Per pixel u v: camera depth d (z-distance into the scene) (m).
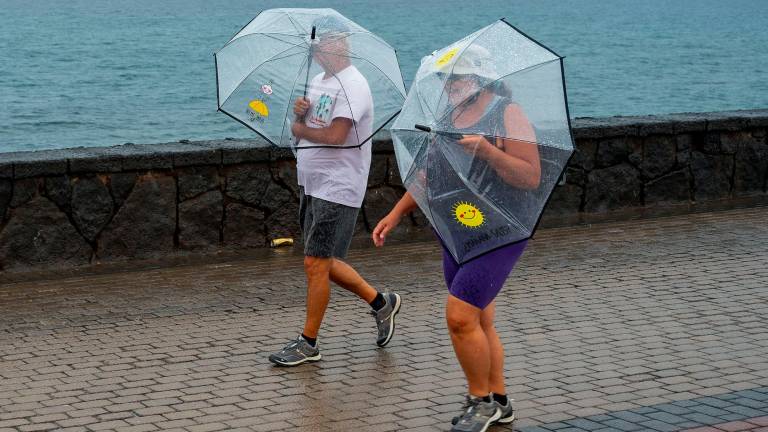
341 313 13.39
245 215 17.08
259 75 11.48
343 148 11.10
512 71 8.84
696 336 12.34
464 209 8.77
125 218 16.12
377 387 10.64
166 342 12.11
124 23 182.50
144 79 86.75
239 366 11.28
